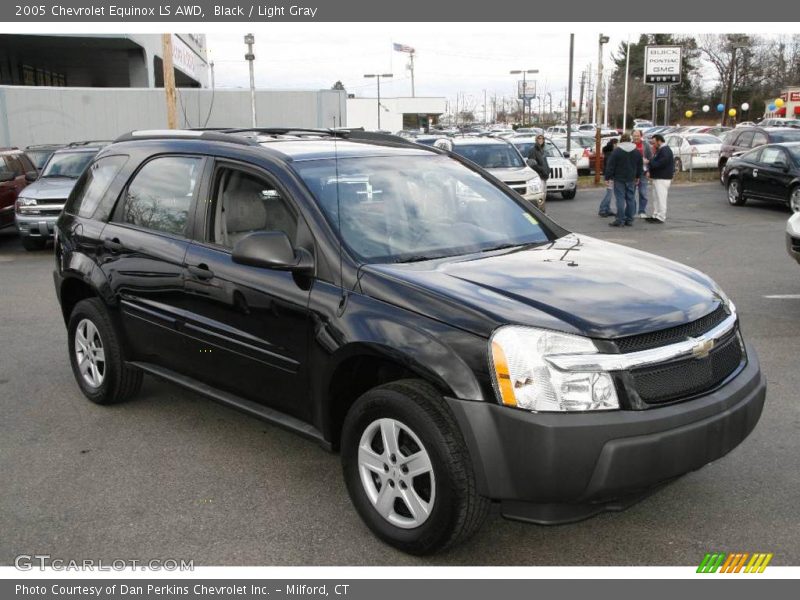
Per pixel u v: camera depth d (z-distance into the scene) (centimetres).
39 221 1312
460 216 439
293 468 442
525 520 319
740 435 342
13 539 369
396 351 335
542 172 1736
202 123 2906
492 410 311
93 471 441
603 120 8419
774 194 1745
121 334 510
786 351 645
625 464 305
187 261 446
